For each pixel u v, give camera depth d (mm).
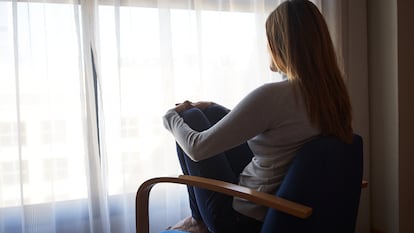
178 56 1786
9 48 1487
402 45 2084
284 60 969
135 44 1680
